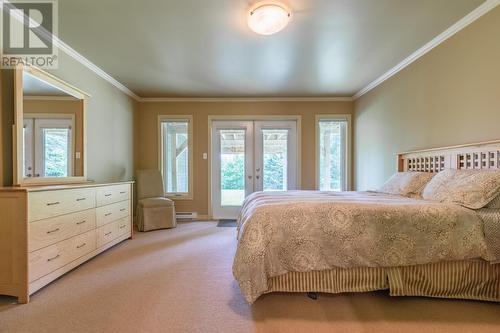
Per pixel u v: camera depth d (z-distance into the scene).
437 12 2.35
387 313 1.74
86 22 2.47
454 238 1.77
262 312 1.75
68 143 2.95
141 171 4.57
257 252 1.75
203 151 5.05
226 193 5.11
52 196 2.14
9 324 1.62
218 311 1.77
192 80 4.07
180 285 2.16
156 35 2.71
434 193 2.25
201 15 2.37
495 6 2.19
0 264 1.88
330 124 5.11
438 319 1.67
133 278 2.30
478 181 1.93
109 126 3.93
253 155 5.09
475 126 2.39
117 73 3.75
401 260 1.78
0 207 1.89
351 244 1.79
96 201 2.80
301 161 5.07
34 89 2.50
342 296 1.95
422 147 3.11
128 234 3.56
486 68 2.28
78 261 2.48
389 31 2.67
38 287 1.99
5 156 2.28
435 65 2.88
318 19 2.45
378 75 3.92
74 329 1.58
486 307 1.79
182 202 5.05
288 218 1.83
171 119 5.02
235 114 5.05
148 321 1.65
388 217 1.81
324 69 3.67
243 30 2.62
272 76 3.92
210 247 3.22
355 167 4.94
